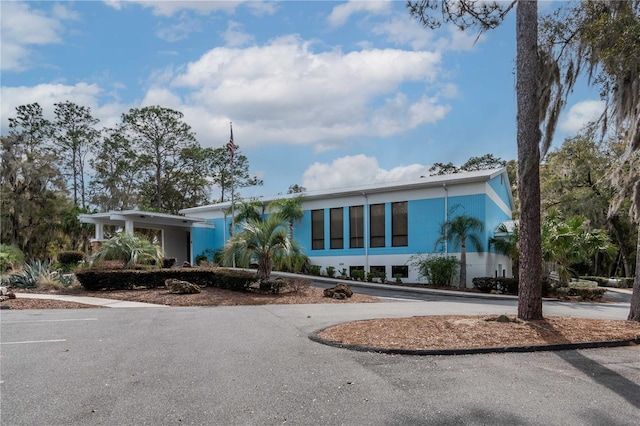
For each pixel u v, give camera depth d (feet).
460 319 29.66
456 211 73.15
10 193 108.17
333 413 13.78
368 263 80.48
